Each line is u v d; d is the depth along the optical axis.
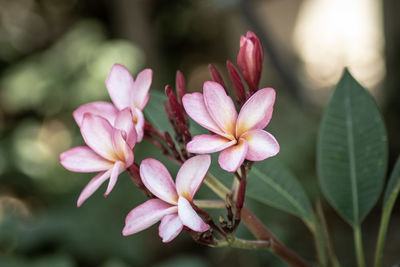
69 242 1.62
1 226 1.49
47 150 2.72
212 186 0.74
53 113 2.71
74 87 2.49
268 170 0.82
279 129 2.20
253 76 0.75
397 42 2.72
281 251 0.75
